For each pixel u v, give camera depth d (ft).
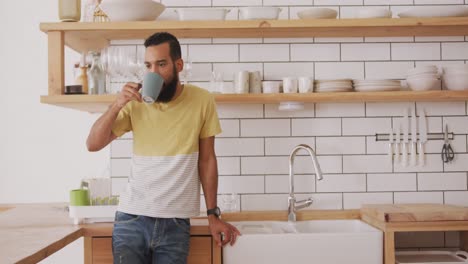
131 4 7.95
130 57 8.33
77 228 6.95
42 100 7.91
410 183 9.30
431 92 8.27
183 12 8.21
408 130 9.30
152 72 6.45
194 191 6.91
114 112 6.72
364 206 8.68
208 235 7.34
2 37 10.40
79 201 7.44
